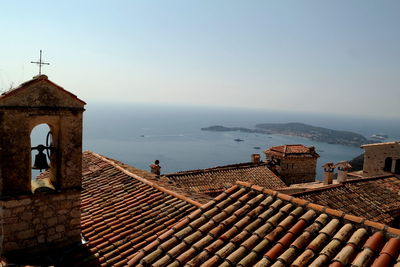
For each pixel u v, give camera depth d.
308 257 4.89
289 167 30.52
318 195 15.84
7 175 6.73
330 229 5.42
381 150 26.16
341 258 4.70
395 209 16.33
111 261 7.46
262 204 6.56
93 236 8.46
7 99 6.41
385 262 4.43
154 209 9.77
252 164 26.97
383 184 18.83
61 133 7.16
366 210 15.62
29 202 7.05
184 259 5.62
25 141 6.80
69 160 7.37
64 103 7.04
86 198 10.84
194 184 21.25
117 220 9.23
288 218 5.96
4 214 6.80
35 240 7.25
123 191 11.13
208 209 6.94
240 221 6.20
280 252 5.18
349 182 17.88
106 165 13.70
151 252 6.26
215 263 5.32
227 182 22.38
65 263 7.25
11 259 6.86
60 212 7.48
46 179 7.99
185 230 6.41
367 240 5.00
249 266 5.11
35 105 6.71
